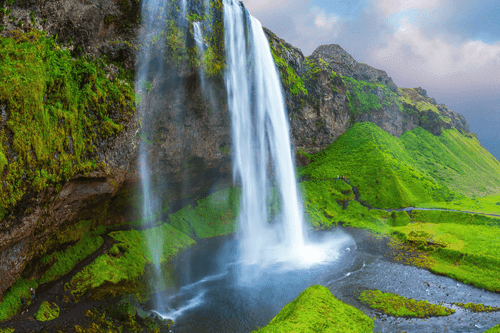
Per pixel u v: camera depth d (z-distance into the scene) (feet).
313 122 314.55
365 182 276.82
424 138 423.64
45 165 97.30
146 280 136.15
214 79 173.06
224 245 191.01
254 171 238.07
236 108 200.34
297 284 146.51
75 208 125.80
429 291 141.28
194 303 128.88
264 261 172.86
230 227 209.36
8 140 85.56
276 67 247.29
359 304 130.31
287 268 164.35
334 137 344.08
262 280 150.51
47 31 104.94
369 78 443.73
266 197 246.06
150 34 138.31
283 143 269.23
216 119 191.83
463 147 452.35
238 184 233.55
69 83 107.34
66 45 112.78
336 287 144.25
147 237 164.04
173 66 148.25
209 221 206.59
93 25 121.70
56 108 100.58
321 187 274.57
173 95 160.86
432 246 184.24
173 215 194.90
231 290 139.85
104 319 101.55
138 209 168.86
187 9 154.10
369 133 344.28
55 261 116.47
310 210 244.22
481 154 484.74
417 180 280.92
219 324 114.93
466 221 218.38
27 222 95.04
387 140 354.74
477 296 137.49
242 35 195.00
